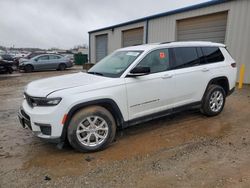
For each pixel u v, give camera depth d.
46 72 19.75
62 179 3.24
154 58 4.76
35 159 3.82
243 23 11.02
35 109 3.80
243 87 10.30
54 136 3.73
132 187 3.04
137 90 4.40
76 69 23.36
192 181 3.15
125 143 4.41
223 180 3.16
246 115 6.06
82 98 3.81
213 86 5.77
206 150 4.06
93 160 3.77
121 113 4.27
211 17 12.68
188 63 5.25
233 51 11.55
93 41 25.64
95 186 3.07
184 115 6.03
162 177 3.26
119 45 21.08
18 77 15.83
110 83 4.13
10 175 3.36
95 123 4.03
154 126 5.27
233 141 4.43
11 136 4.82
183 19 14.29
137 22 18.16
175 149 4.12
